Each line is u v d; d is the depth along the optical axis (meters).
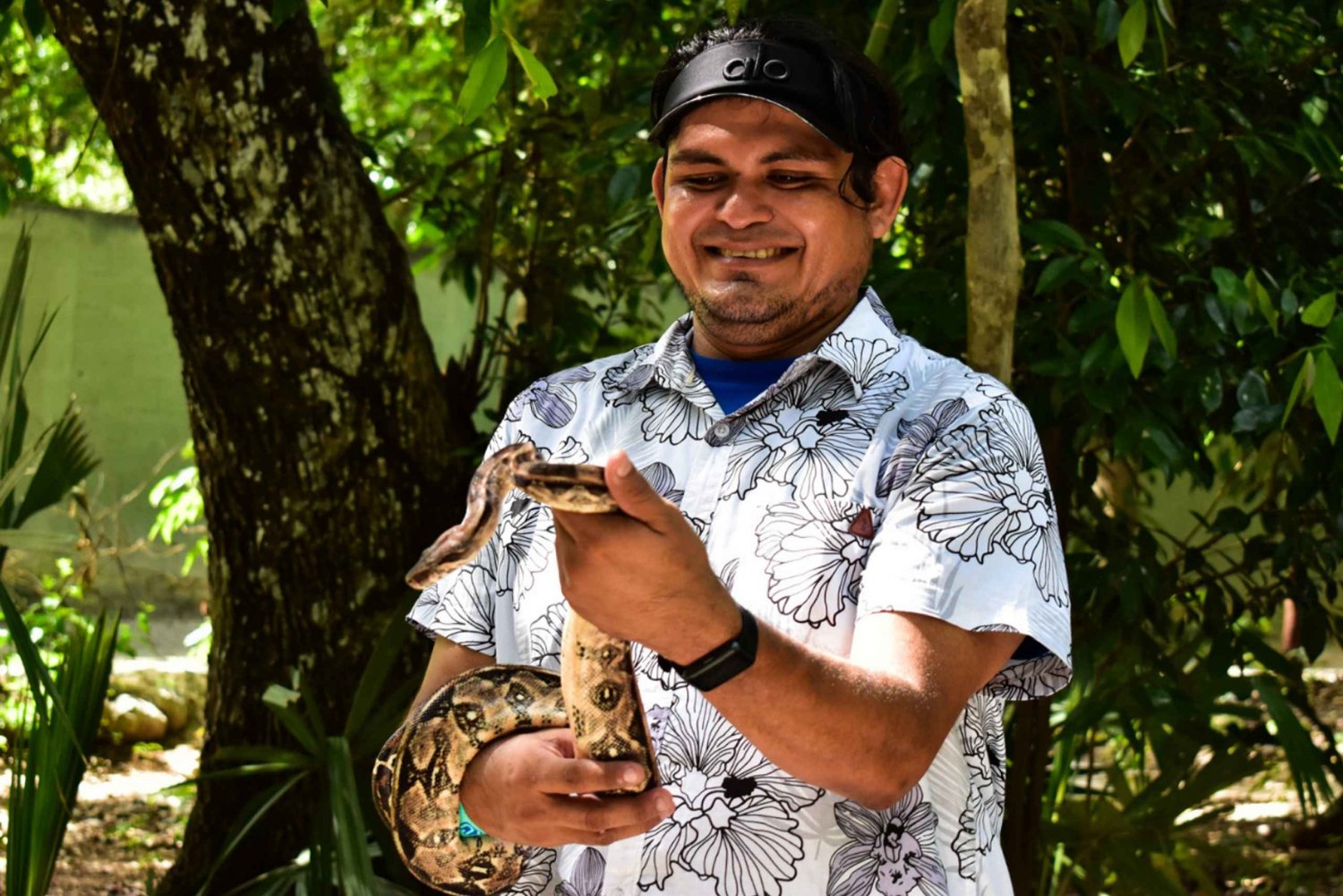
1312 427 3.71
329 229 4.02
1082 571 3.78
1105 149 3.82
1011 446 1.78
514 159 4.98
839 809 1.77
